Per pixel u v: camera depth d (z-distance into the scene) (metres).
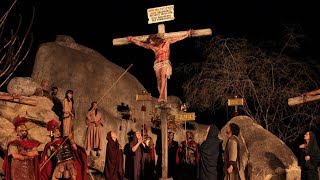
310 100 8.95
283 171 9.87
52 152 8.70
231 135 8.62
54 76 13.11
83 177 9.28
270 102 15.32
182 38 10.20
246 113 15.57
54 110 11.83
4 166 7.88
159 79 10.09
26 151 8.02
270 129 15.05
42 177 8.77
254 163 10.14
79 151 9.33
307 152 9.33
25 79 11.15
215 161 8.80
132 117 13.73
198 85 15.52
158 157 13.22
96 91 13.43
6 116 10.41
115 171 10.73
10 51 9.52
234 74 15.07
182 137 14.09
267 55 15.82
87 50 15.14
